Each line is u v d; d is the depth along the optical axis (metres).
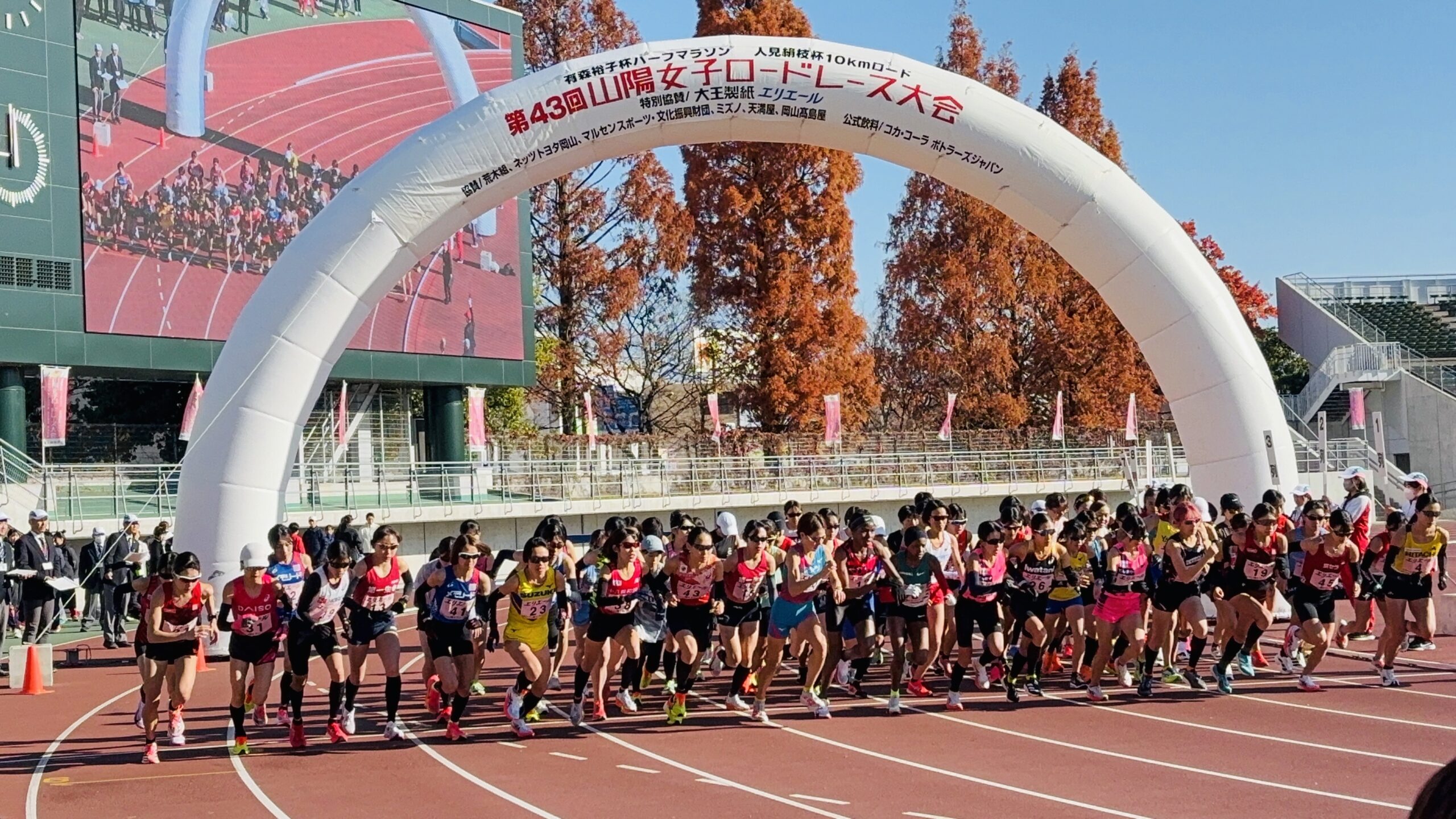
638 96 16.81
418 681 15.06
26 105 24.66
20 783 9.84
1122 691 12.59
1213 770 9.13
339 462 31.16
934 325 40.72
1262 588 12.22
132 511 25.03
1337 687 12.51
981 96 17.28
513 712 11.14
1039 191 17.31
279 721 12.20
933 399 41.59
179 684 10.60
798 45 17.11
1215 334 17.17
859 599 12.23
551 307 39.56
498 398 39.94
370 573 10.81
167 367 26.66
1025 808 8.17
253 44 28.44
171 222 26.81
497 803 8.71
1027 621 12.09
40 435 27.39
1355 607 15.03
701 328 40.56
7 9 24.45
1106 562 12.00
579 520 31.34
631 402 45.72
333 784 9.45
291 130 29.11
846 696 12.80
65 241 25.12
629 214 38.75
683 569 11.35
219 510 16.12
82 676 16.05
